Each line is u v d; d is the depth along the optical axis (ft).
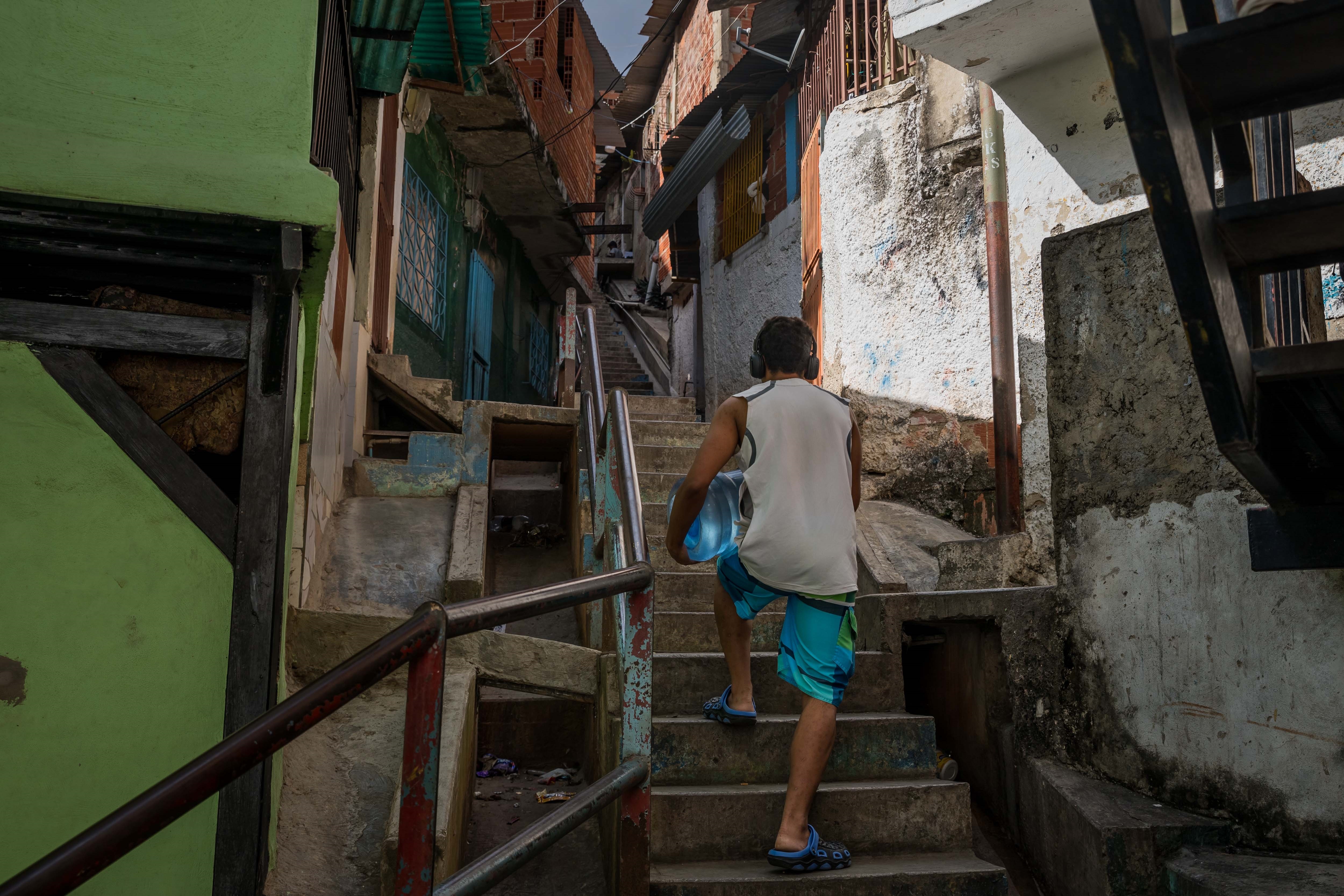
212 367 7.82
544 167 32.73
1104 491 9.64
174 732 7.19
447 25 20.36
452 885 5.31
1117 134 14.30
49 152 7.21
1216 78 4.94
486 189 35.09
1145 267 9.30
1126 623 9.22
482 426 17.84
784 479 8.93
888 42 22.11
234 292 7.86
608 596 7.81
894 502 19.83
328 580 13.76
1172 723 8.62
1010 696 10.53
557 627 17.65
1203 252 4.89
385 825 8.66
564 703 14.48
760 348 9.86
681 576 13.62
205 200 7.41
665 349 55.62
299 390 10.21
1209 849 7.84
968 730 11.92
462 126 29.32
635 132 66.95
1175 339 8.89
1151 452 9.08
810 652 8.87
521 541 20.71
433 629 5.24
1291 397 6.00
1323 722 7.30
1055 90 14.98
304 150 7.87
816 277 24.75
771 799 9.32
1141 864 7.79
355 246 18.34
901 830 9.40
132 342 7.51
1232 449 5.60
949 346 19.66
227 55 7.84
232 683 7.29
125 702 7.14
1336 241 5.40
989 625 11.28
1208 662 8.29
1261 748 7.75
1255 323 6.06
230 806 7.25
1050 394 10.50
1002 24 13.97
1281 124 7.57
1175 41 4.71
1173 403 8.87
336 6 11.49
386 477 17.17
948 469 19.25
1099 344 9.82
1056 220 15.25
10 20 7.40
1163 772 8.66
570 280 46.73
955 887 8.60
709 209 38.17
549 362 50.47
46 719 7.00
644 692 8.25
